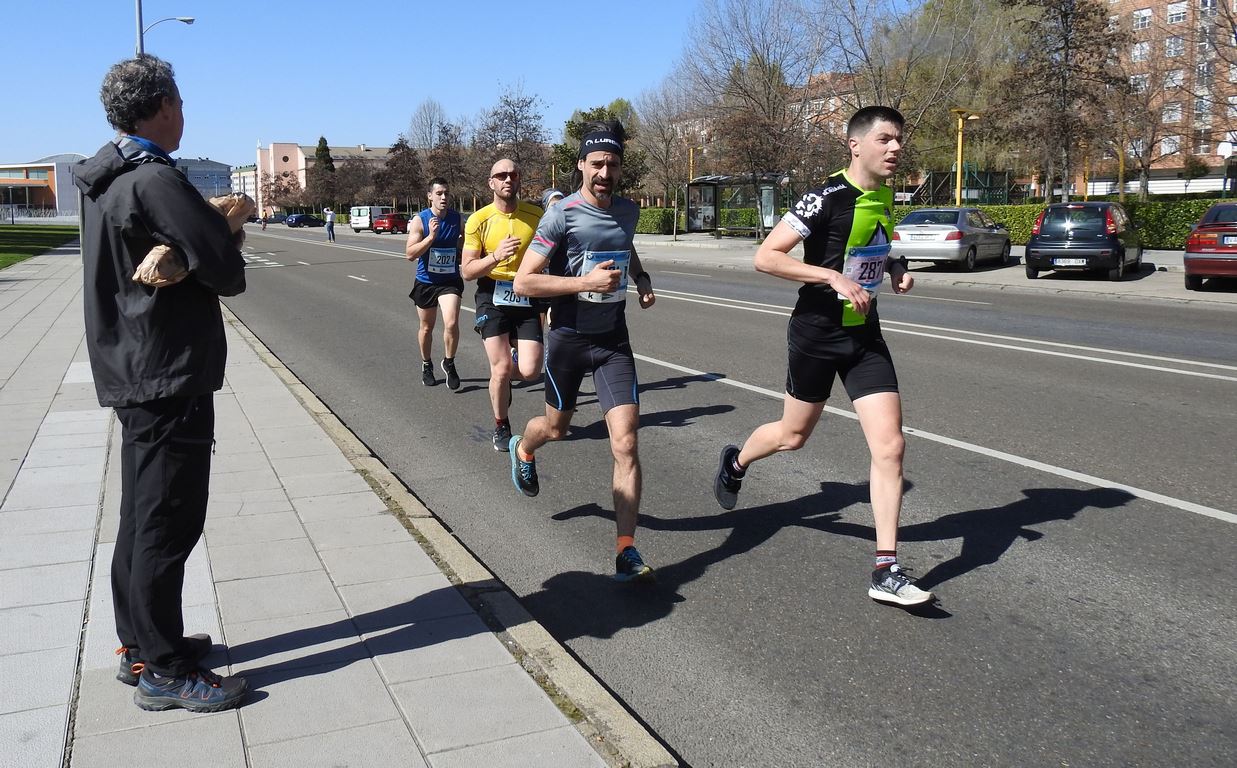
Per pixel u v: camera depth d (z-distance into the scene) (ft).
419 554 14.75
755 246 117.91
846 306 13.61
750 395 28.37
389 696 10.46
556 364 14.51
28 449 21.17
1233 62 95.25
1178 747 10.13
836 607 13.64
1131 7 145.28
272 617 12.47
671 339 39.81
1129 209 91.61
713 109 127.03
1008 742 10.26
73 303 57.06
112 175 9.29
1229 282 62.18
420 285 29.58
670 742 10.36
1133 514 17.21
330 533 15.67
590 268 14.01
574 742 9.62
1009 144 121.29
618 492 14.24
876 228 13.47
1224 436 22.54
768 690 11.40
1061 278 68.54
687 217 158.30
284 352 38.11
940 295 58.70
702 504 18.30
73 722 9.87
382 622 12.34
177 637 10.07
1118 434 22.82
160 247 9.09
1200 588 14.05
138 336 9.39
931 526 16.75
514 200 21.67
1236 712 10.78
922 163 143.64
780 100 119.55
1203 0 113.50
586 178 13.76
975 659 12.06
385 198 284.20
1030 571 14.74
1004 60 125.39
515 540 16.60
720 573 14.92
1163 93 123.13
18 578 13.69
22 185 337.31
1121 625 12.91
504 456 22.11
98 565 14.20
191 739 9.57
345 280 76.43
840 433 23.31
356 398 28.84
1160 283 62.80
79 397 27.48
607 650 12.45
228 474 19.11
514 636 11.98
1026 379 29.76
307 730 9.76
